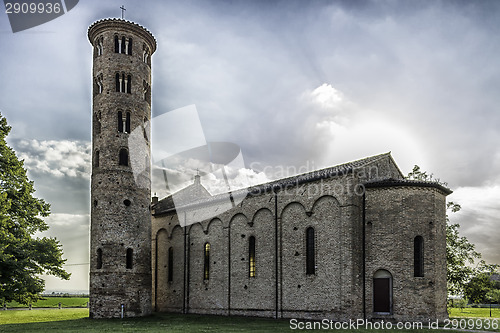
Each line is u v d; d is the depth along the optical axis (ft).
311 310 122.83
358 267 117.39
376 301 116.16
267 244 137.49
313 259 125.70
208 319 135.33
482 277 162.61
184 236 168.25
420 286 113.09
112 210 147.43
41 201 147.33
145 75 163.12
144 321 131.75
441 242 119.75
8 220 130.11
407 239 115.65
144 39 163.84
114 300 141.79
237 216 149.48
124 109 154.71
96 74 158.61
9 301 129.70
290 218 132.57
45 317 157.07
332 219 122.72
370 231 119.44
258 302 136.87
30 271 129.70
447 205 164.86
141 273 149.18
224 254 151.12
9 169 136.67
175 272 171.22
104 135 152.76
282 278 131.34
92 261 147.02
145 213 154.20
